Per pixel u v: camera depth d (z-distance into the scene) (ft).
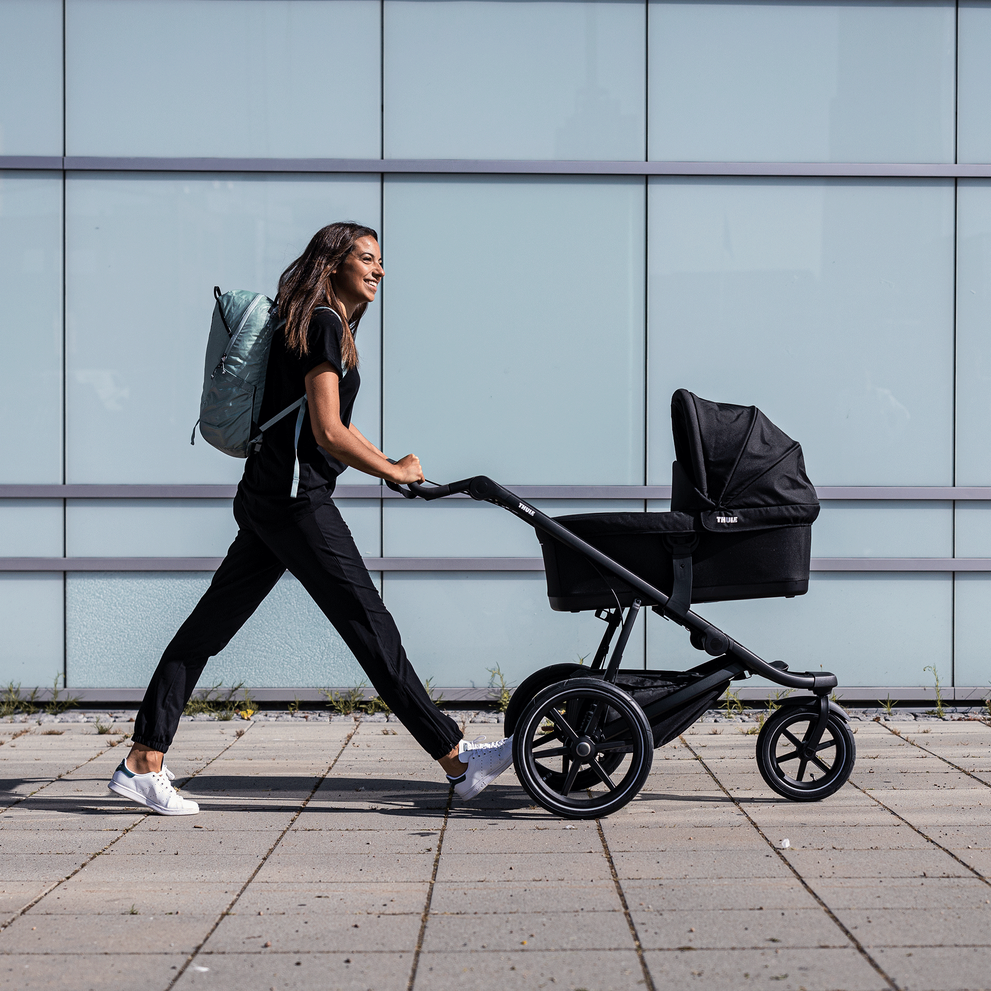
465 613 19.58
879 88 19.67
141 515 19.49
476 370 19.70
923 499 19.63
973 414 19.77
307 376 11.80
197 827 11.97
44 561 19.36
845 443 19.76
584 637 19.62
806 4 19.57
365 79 19.56
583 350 19.71
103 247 19.49
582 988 7.71
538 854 10.88
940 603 19.66
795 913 9.14
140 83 19.45
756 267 19.70
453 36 19.57
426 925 8.94
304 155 19.58
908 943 8.47
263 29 19.49
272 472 12.14
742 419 12.44
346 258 12.30
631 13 19.56
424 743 12.49
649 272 19.70
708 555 12.35
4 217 19.43
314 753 15.88
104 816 12.45
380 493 19.49
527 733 12.08
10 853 11.00
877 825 11.87
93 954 8.39
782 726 12.85
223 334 12.18
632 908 9.29
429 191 19.63
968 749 16.01
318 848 11.15
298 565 12.37
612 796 12.14
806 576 12.65
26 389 19.49
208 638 12.90
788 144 19.70
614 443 19.72
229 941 8.63
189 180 19.56
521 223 19.69
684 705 12.67
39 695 19.38
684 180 19.69
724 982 7.79
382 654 12.38
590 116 19.65
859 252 19.71
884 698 19.51
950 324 19.76
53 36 19.36
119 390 19.53
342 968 8.09
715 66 19.63
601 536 12.42
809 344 19.74
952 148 19.71
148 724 12.58
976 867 10.36
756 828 11.79
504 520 19.63
